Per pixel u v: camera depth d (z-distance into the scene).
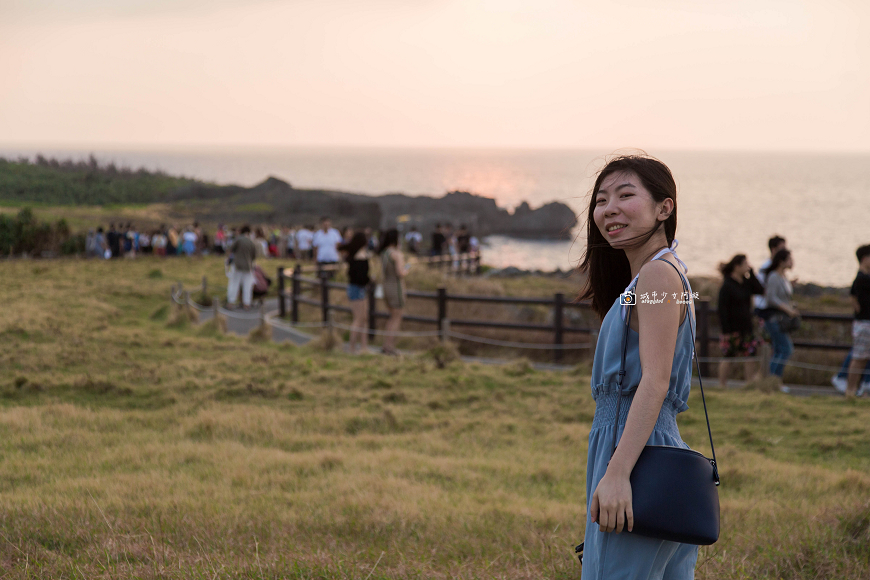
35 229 32.66
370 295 13.49
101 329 12.86
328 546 3.94
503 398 9.19
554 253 59.25
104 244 31.38
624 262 2.32
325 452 6.39
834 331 12.85
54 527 4.04
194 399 8.55
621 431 1.95
